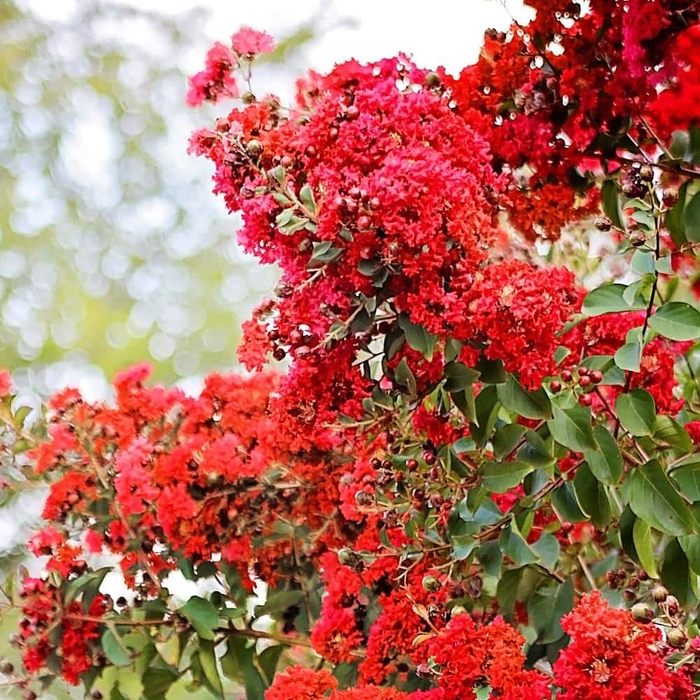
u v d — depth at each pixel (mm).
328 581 2033
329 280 1593
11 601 2074
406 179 1484
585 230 2021
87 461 2129
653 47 1694
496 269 1542
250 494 2086
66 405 2143
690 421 1828
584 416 1560
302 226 1568
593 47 1798
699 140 1724
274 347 1704
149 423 2146
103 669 2090
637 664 1345
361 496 1770
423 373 1645
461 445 1752
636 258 1568
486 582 1886
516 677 1498
